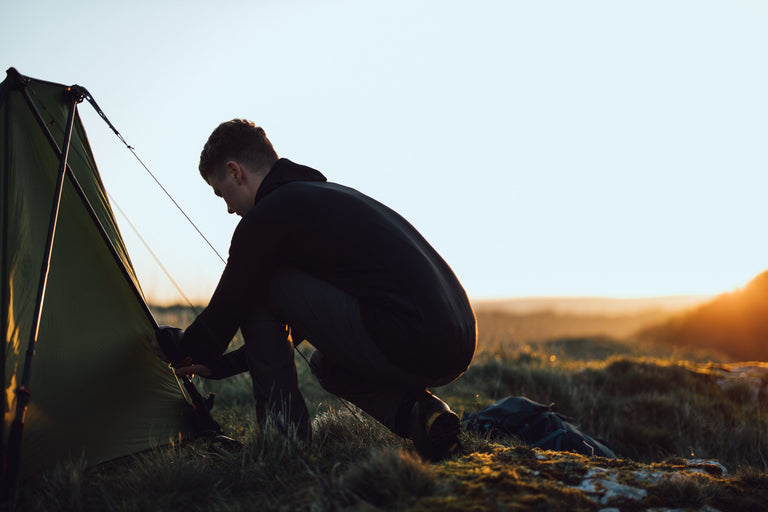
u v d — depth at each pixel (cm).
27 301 215
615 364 562
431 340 191
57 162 248
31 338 194
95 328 239
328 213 202
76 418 221
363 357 202
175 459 206
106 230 265
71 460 213
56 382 219
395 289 194
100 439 225
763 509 172
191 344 214
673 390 511
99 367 236
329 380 227
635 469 196
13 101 237
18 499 183
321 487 170
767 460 361
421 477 166
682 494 172
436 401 204
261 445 208
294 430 211
